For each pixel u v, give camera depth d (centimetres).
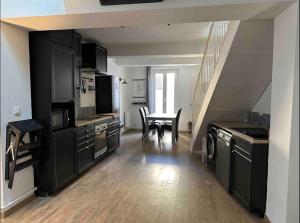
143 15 217
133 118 863
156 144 612
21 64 264
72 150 336
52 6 217
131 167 419
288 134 199
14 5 223
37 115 287
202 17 225
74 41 357
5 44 241
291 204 200
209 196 301
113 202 284
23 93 268
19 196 267
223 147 328
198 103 479
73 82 341
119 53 536
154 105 841
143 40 493
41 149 289
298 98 192
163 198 296
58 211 261
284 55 207
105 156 477
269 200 236
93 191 315
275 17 223
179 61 684
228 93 353
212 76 359
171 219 246
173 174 384
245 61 290
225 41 292
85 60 464
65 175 319
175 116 640
